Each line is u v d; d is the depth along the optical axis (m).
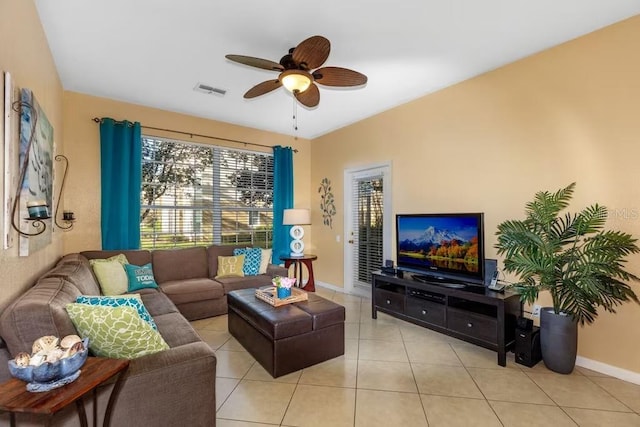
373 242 4.78
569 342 2.47
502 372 2.55
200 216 4.86
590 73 2.59
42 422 1.33
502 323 2.63
